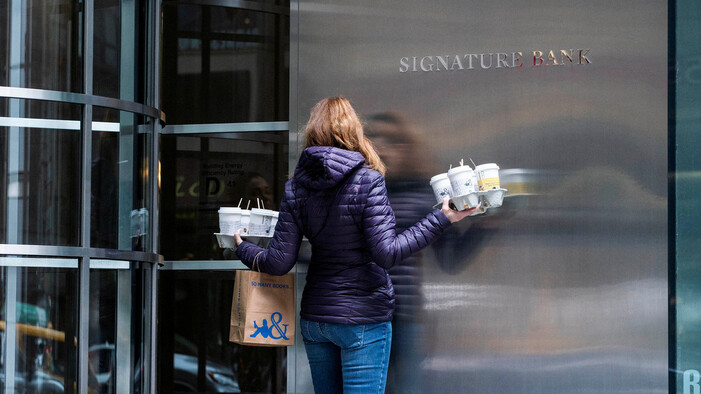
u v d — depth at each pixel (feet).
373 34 16.72
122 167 15.08
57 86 14.25
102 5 14.89
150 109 15.66
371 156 14.23
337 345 14.26
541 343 15.75
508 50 16.16
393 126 16.51
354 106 16.69
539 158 15.92
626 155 15.67
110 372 14.71
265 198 18.48
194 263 18.56
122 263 15.01
